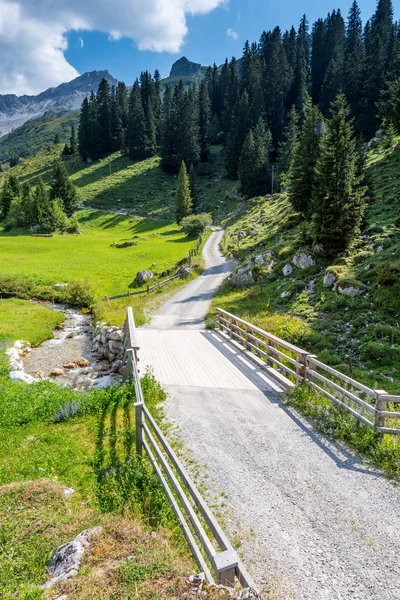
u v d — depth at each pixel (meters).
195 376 13.40
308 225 33.03
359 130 79.19
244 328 20.36
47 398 13.09
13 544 5.58
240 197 94.06
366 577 4.94
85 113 148.38
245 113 107.12
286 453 8.18
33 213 93.25
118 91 168.50
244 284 32.12
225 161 114.00
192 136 121.00
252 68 122.94
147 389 11.70
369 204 34.44
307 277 26.42
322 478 7.22
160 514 6.09
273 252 33.38
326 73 96.00
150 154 145.62
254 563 5.21
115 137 155.50
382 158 50.16
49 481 7.53
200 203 101.62
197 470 7.57
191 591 3.96
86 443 9.71
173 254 57.38
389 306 18.56
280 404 10.86
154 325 23.77
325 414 9.54
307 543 5.58
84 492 7.42
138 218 101.25
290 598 4.63
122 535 5.29
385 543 5.55
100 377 17.78
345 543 5.56
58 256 58.75
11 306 33.00
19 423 11.34
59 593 4.21
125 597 3.99
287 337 18.52
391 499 6.56
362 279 21.64
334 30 115.50
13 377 16.52
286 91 113.62
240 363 14.81
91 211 109.44
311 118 39.72
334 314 20.03
